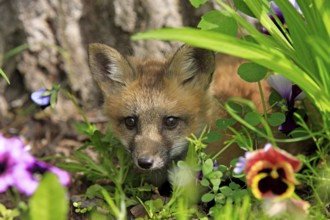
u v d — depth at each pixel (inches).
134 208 199.3
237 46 150.9
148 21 269.6
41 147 266.1
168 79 219.1
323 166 195.3
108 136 223.3
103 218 184.2
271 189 143.5
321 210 181.2
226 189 183.5
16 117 282.7
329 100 173.0
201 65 218.2
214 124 218.8
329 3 167.8
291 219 154.4
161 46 275.1
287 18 181.2
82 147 224.4
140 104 213.9
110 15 273.1
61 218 129.0
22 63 280.5
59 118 278.2
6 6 276.8
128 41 274.4
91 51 222.8
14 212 161.2
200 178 198.4
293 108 207.5
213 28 190.9
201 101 217.9
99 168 215.0
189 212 183.0
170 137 212.4
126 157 219.9
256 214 170.7
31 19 275.3
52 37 277.4
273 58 157.5
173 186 196.7
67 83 281.9
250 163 143.9
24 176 138.3
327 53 162.9
